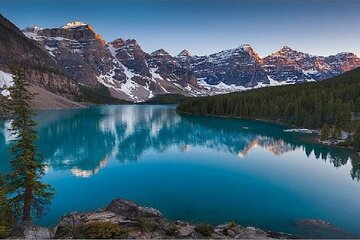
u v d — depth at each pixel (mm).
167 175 66062
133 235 26125
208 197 51250
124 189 56000
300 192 53875
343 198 50656
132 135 124250
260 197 51312
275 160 81125
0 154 82312
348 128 115500
